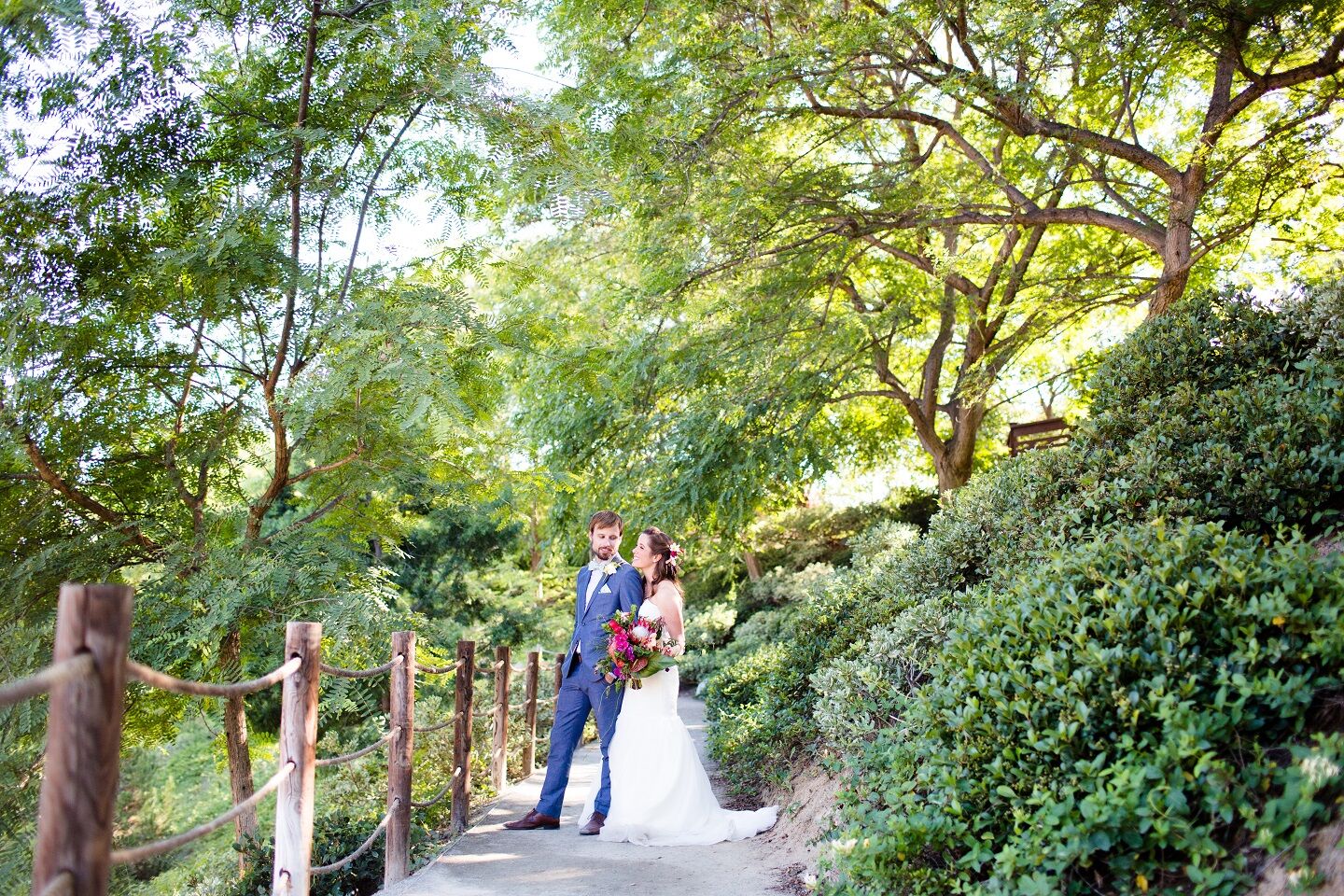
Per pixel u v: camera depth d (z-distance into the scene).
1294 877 2.43
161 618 5.84
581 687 5.97
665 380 12.74
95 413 6.21
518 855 5.18
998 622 3.86
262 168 6.27
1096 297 13.34
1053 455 6.00
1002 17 8.38
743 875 4.66
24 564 5.62
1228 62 9.55
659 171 9.68
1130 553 3.72
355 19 6.24
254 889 5.17
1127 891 2.79
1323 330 5.02
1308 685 2.90
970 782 3.34
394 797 4.86
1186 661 3.08
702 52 9.78
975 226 14.05
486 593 17.52
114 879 9.17
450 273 6.88
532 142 6.20
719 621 20.83
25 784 5.26
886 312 12.65
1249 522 4.57
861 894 3.47
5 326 5.38
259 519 6.82
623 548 12.52
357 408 6.27
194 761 19.95
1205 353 5.80
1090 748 3.12
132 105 5.74
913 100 10.35
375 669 4.39
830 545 24.53
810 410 12.35
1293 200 11.98
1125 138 12.73
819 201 11.05
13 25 4.99
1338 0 8.11
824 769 5.45
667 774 5.55
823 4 10.57
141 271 5.96
